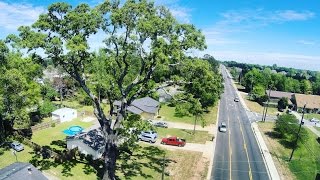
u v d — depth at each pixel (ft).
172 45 106.32
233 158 171.12
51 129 201.46
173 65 117.19
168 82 126.31
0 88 149.48
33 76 179.83
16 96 154.10
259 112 325.21
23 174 94.48
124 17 103.96
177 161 157.89
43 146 166.50
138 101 256.52
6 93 151.12
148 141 184.24
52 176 126.62
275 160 173.88
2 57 159.12
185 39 110.63
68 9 107.45
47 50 104.12
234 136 216.95
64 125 212.43
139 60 121.70
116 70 126.11
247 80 499.92
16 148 152.56
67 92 310.24
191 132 213.46
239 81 651.25
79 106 275.39
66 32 107.76
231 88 534.78
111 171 124.06
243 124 259.39
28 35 103.76
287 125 211.00
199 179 138.51
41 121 216.74
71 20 104.73
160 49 102.58
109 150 123.44
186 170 147.23
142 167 145.48
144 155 162.09
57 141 177.78
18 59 171.94
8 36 136.77
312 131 270.67
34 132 192.65
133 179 131.34
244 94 467.93
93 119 231.50
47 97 267.39
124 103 122.72
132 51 110.63
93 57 115.96
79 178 127.65
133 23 105.81
